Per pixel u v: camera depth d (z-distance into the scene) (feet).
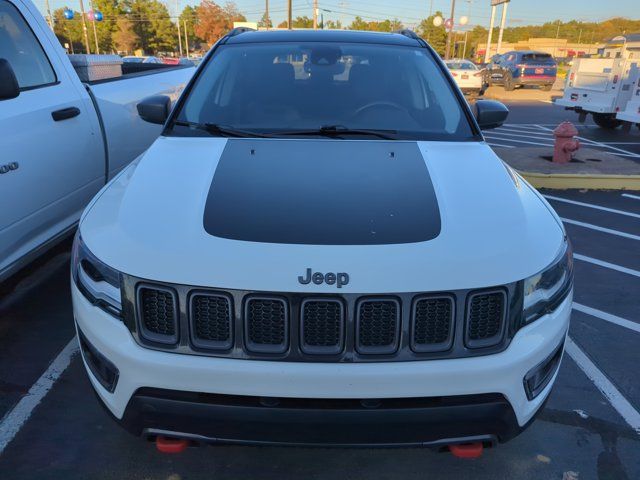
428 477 8.18
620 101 38.17
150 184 7.77
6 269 10.32
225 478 8.09
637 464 8.48
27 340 11.41
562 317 7.07
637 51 37.11
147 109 10.77
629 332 12.39
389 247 6.50
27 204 10.65
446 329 6.40
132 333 6.49
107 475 8.07
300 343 6.28
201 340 6.38
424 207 7.23
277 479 8.09
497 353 6.48
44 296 13.29
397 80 10.90
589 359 11.28
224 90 10.62
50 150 11.39
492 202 7.49
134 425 6.59
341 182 7.76
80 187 12.75
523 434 9.08
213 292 6.26
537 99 68.23
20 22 11.78
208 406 6.29
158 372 6.31
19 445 8.58
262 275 6.23
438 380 6.26
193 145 8.98
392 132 9.73
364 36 12.20
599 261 16.62
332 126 9.78
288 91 10.54
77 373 10.37
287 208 7.10
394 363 6.29
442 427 6.34
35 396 9.71
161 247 6.56
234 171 7.99
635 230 19.51
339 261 6.31
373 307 6.27
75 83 12.99
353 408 6.25
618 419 9.47
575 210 21.84
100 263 6.77
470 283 6.34
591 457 8.61
